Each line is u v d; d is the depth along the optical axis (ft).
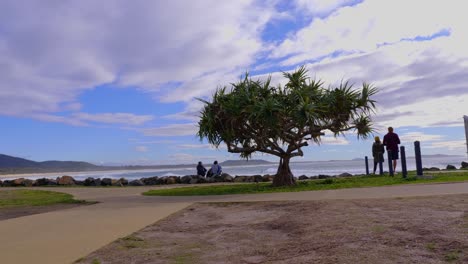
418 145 51.13
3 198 49.21
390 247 15.64
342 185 46.29
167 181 81.20
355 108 53.31
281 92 53.01
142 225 24.79
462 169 83.61
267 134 52.80
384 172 74.02
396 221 20.11
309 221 22.25
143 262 16.24
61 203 41.29
